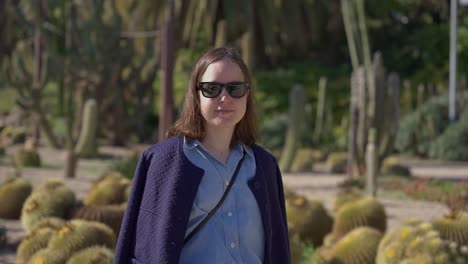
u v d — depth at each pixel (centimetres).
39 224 611
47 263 509
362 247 567
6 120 2664
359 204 718
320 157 2131
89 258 477
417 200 1202
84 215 652
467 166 2072
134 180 244
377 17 3356
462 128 2302
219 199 238
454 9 2491
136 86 2441
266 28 3066
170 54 1392
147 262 232
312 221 706
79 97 2195
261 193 246
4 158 1805
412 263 471
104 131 2348
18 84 2047
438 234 499
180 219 230
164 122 1389
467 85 3184
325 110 2881
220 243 236
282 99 2934
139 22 2478
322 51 3428
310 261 571
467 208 1044
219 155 247
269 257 247
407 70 3362
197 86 246
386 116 1443
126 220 242
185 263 235
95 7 2050
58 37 2197
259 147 260
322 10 3297
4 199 888
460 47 3231
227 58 244
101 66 2102
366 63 1738
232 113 242
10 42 2505
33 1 2066
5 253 682
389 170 1608
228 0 2972
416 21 3544
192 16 2964
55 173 1485
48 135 2134
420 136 2417
